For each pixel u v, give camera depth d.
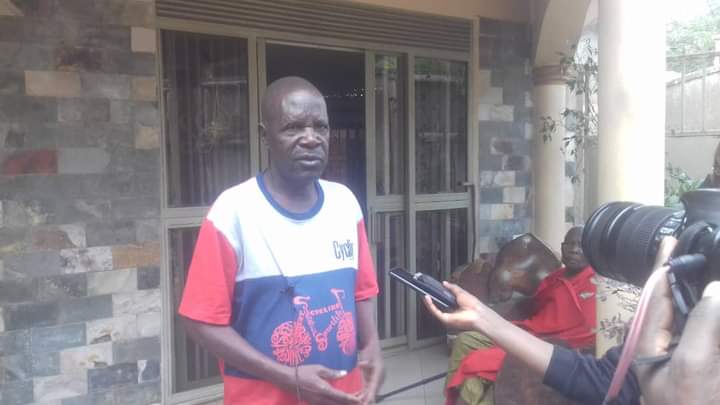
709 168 5.82
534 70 5.33
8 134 3.31
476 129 5.20
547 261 4.14
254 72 4.14
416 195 4.97
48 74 3.39
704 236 1.09
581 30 5.03
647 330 1.10
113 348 3.63
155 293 3.75
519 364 3.05
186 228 3.97
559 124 5.27
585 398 1.43
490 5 5.18
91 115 3.51
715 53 5.86
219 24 3.98
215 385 4.12
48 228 3.42
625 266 1.33
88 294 3.54
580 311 3.51
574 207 5.55
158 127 3.72
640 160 3.05
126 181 3.63
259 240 1.68
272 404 1.67
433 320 5.21
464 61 5.15
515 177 5.41
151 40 3.67
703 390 0.96
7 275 3.33
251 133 4.15
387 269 4.98
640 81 3.03
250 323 1.69
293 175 1.71
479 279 4.44
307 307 1.69
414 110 4.94
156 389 3.78
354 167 5.84
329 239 1.76
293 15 4.29
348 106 5.97
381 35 4.71
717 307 0.99
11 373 3.36
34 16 3.34
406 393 4.22
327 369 1.65
